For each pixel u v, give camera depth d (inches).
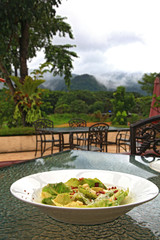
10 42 389.4
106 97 1072.8
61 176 35.6
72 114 839.7
